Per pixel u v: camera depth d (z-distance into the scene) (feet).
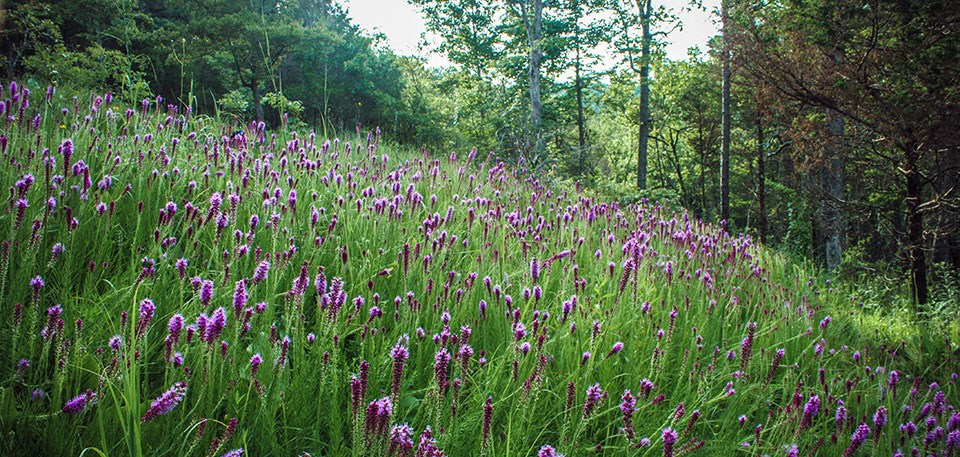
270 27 74.33
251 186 13.21
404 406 8.17
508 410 8.46
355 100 101.04
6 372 6.42
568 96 104.68
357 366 8.71
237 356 7.55
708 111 90.68
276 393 6.91
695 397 10.13
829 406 11.75
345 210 13.60
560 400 9.01
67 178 10.12
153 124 17.29
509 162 51.39
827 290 26.91
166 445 6.20
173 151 13.60
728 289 17.71
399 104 99.19
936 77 27.99
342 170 17.79
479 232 15.76
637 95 103.71
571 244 15.85
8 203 8.55
